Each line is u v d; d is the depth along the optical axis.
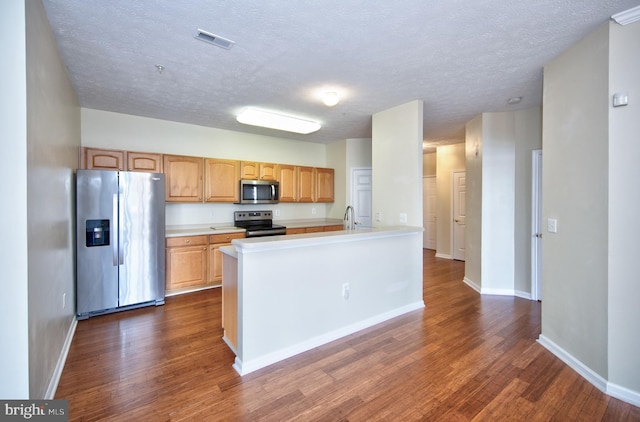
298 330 2.50
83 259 3.11
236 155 5.04
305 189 5.65
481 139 4.10
